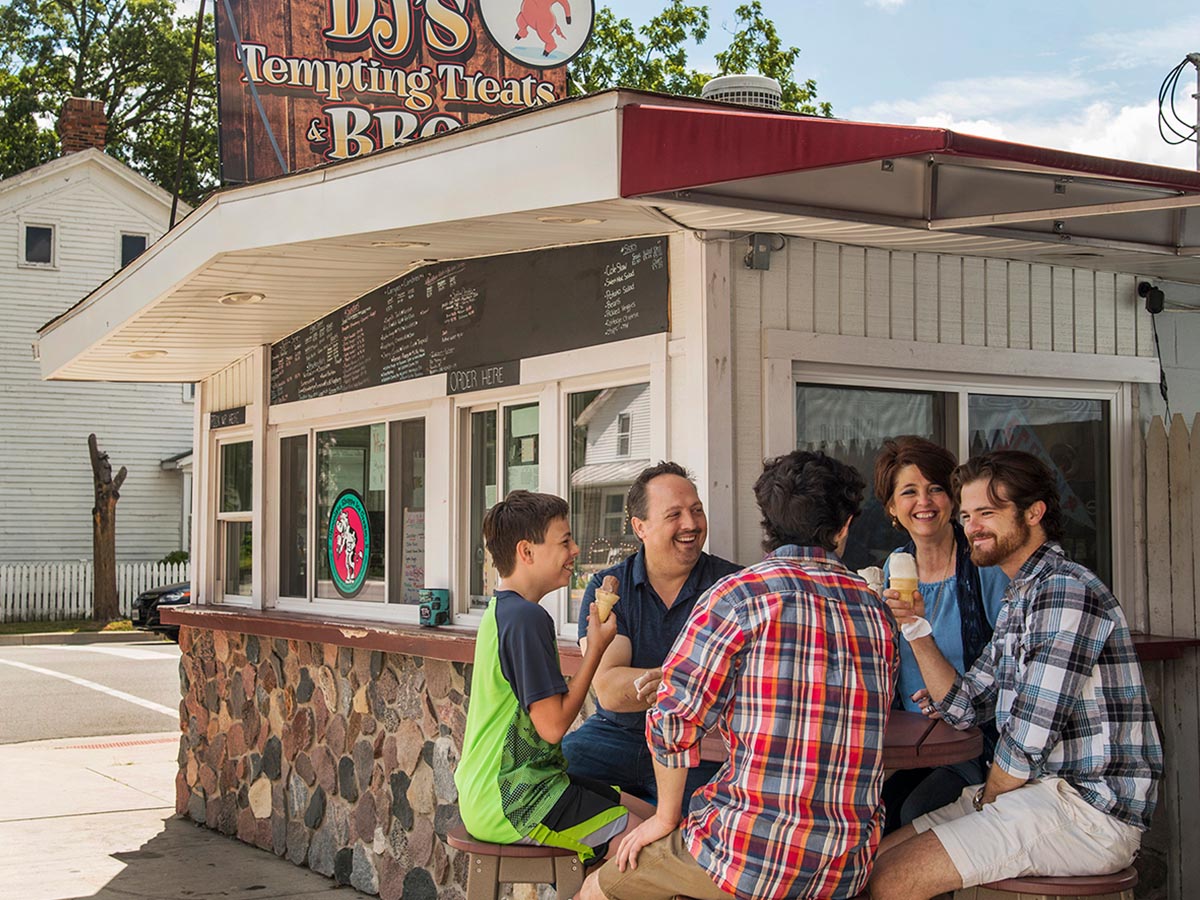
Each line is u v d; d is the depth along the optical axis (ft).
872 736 9.64
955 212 12.82
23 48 111.24
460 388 18.78
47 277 78.28
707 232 14.16
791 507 10.11
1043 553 11.50
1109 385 17.17
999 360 15.98
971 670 11.99
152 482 81.71
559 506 11.98
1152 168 11.70
